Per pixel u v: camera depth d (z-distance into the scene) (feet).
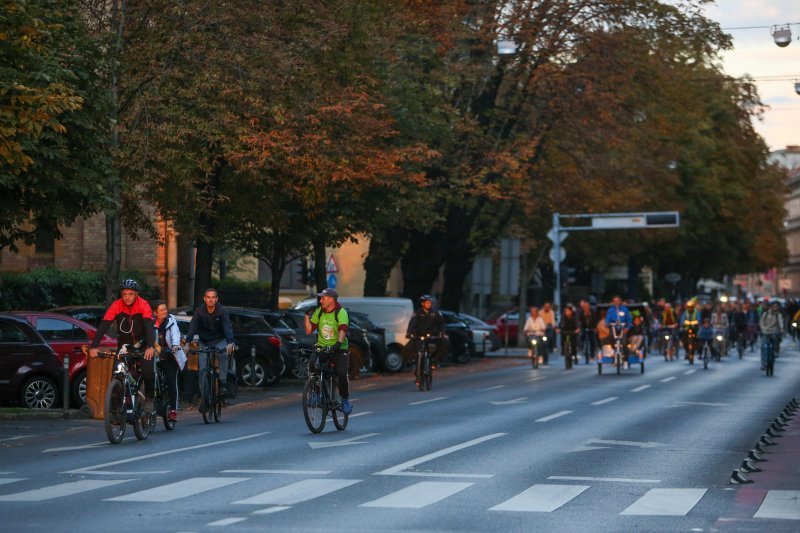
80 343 214.48
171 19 248.93
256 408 219.41
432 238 389.80
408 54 345.51
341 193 305.94
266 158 247.70
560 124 380.99
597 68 366.84
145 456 134.21
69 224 200.64
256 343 273.33
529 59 367.66
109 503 98.22
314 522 88.79
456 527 86.79
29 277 341.82
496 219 447.42
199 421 186.19
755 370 359.46
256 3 256.73
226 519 90.02
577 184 406.62
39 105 173.99
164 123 243.40
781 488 109.40
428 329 265.75
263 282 468.34
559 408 207.31
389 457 132.26
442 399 232.12
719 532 85.66
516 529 86.07
